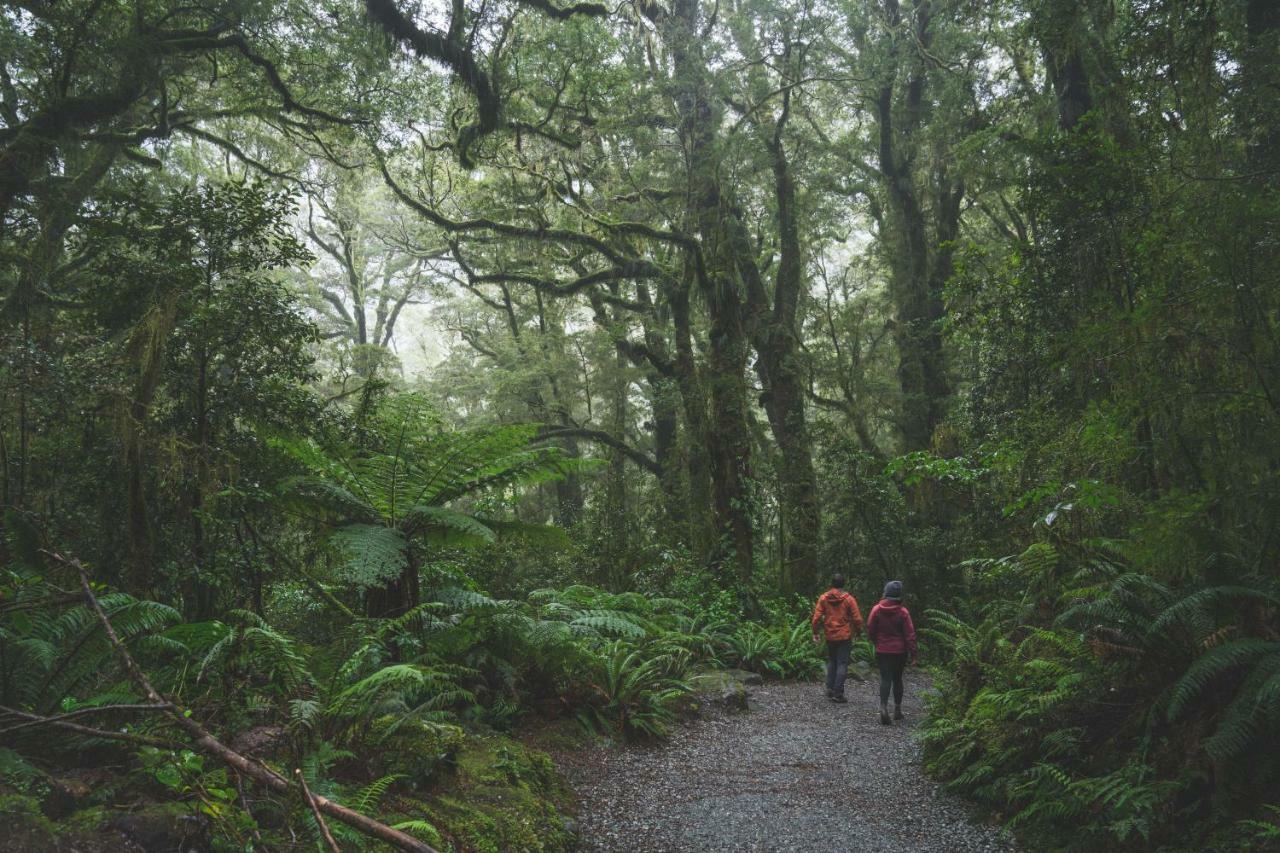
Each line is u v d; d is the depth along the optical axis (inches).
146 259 293.1
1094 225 302.2
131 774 124.3
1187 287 220.7
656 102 776.3
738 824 198.7
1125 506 229.0
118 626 148.6
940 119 815.1
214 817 111.8
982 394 509.4
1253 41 282.8
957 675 266.8
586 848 181.6
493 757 202.2
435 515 239.6
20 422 278.1
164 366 281.4
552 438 1001.5
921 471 293.9
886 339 1098.7
